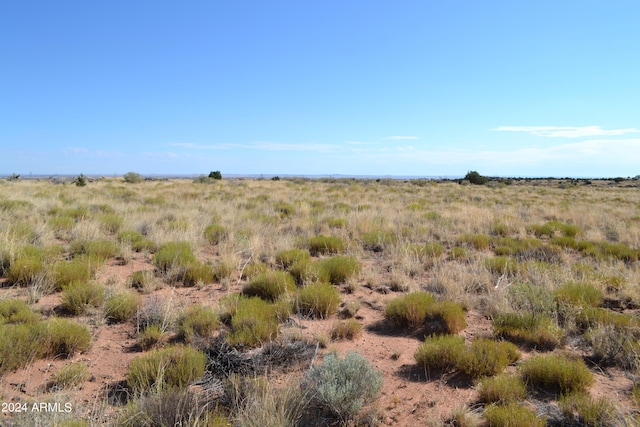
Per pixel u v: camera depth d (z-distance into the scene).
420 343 5.31
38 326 4.72
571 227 13.41
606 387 4.18
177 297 6.61
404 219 14.52
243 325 5.09
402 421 3.64
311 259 9.05
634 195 37.19
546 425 3.48
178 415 3.23
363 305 6.70
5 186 24.50
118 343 5.03
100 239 9.52
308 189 32.62
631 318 5.65
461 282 7.32
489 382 4.00
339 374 3.85
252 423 3.23
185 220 12.27
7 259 7.22
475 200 27.09
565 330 5.52
